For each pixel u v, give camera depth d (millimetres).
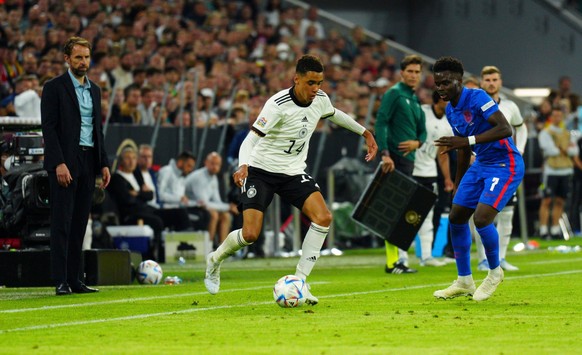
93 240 43281
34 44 57344
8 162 35438
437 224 47688
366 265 44688
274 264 46375
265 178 26688
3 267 33344
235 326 22188
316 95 26609
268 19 80875
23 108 44688
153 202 49375
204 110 57062
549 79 89312
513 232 67000
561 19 89125
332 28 86500
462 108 26688
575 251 53406
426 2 93188
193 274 39469
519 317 23562
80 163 30750
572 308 25375
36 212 33344
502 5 90375
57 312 25328
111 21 66125
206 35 69125
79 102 30656
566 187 63906
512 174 26625
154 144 52406
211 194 51562
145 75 55719
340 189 57594
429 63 89438
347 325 22203
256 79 67250
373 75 79188
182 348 19125
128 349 19062
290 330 21469
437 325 22156
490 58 90688
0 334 21156
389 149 39250
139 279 34969
